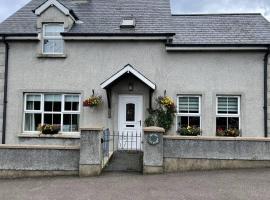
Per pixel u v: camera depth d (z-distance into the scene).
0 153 10.18
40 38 14.14
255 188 8.15
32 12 15.38
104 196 7.64
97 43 14.13
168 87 13.80
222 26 15.09
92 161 9.95
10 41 14.23
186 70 13.82
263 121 13.48
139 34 13.70
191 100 13.88
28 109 14.23
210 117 13.59
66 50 14.15
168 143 10.35
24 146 10.18
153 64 13.91
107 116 13.84
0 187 8.81
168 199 7.35
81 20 15.02
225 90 13.66
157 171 10.04
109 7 15.95
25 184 9.09
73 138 13.63
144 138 10.19
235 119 13.76
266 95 13.52
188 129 13.08
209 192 7.85
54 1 14.20
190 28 15.02
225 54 13.78
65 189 8.38
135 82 13.83
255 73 13.66
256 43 13.46
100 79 14.02
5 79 14.13
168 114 13.50
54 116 14.15
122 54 14.03
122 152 13.07
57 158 10.13
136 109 13.93
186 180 9.05
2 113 14.02
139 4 16.05
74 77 14.06
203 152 10.34
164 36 13.69
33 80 14.13
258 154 10.36
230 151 10.36
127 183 8.85
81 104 13.97
